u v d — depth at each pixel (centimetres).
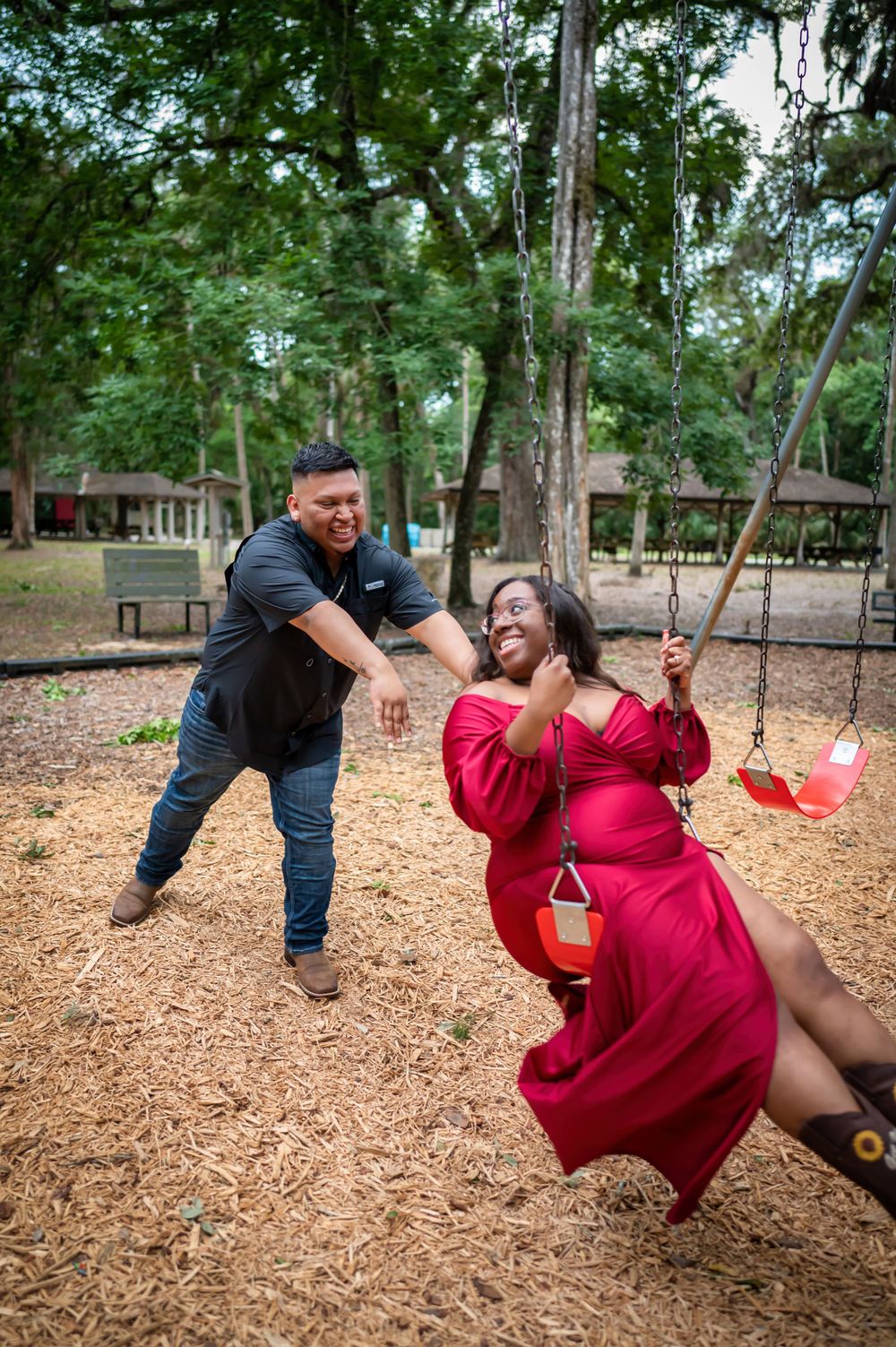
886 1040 231
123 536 5659
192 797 400
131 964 391
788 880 512
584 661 272
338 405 1563
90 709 870
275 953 412
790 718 906
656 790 255
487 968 407
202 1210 261
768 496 316
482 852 539
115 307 1383
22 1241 246
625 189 1622
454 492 4403
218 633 353
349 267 1367
